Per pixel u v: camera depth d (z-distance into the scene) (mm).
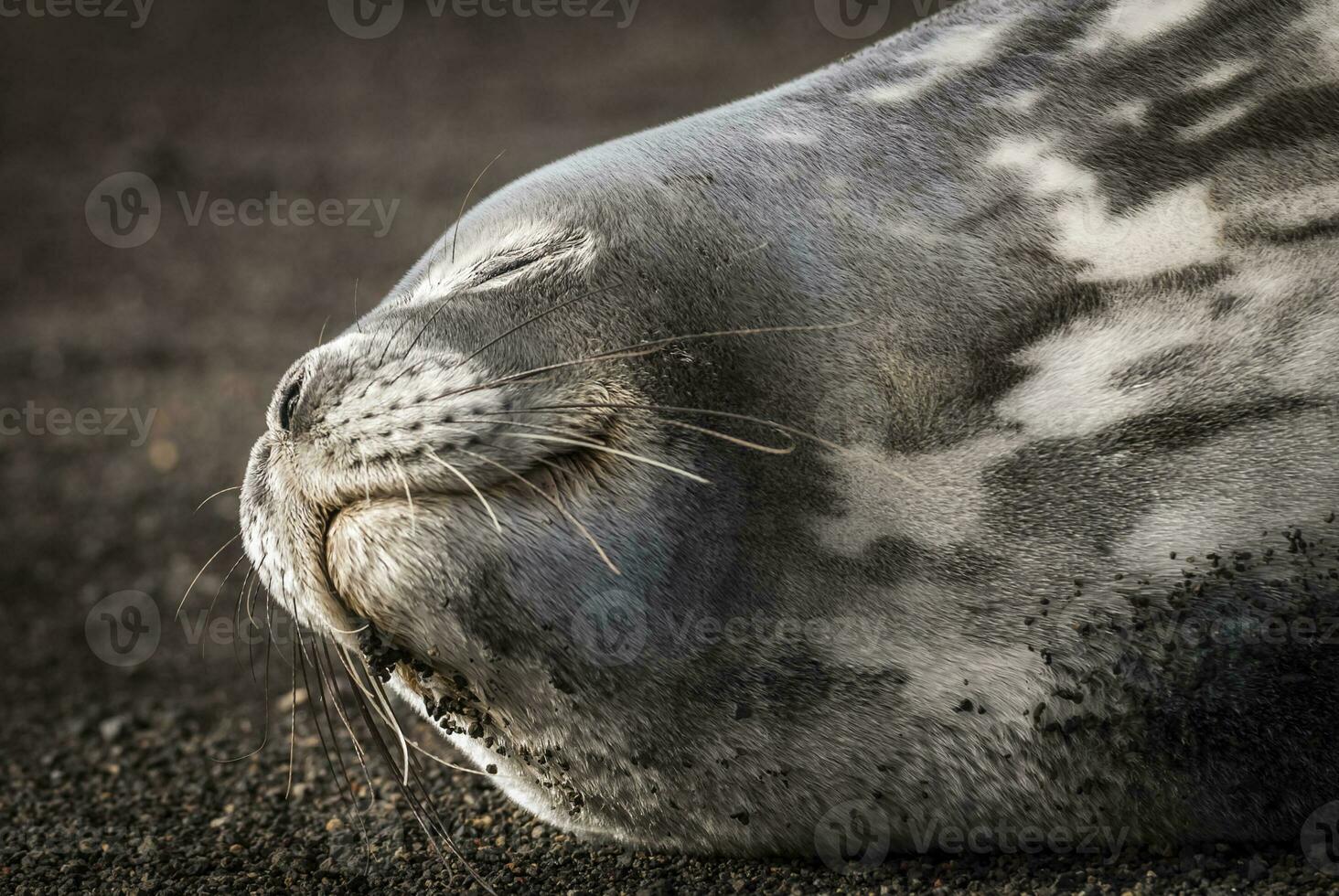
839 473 11141
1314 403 10625
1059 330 11203
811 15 62500
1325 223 10961
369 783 13961
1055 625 10859
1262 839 11250
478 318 11406
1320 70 11539
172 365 38656
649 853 12688
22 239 50000
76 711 20234
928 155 12078
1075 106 12039
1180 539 10688
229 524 28250
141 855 14258
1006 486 10977
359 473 10867
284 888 13086
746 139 12602
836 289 11570
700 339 11297
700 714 11219
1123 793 11094
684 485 10891
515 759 12039
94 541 28000
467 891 12383
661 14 65562
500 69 62344
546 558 10711
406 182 51406
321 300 42531
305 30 69938
